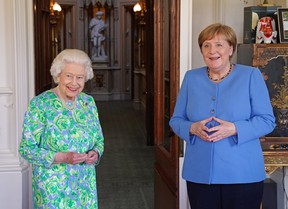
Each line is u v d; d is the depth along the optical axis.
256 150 2.54
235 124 2.46
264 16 3.65
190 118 2.62
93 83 14.05
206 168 2.50
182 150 3.51
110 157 6.96
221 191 2.52
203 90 2.59
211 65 2.52
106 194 5.16
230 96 2.52
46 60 6.94
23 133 2.53
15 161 4.02
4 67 4.02
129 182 5.64
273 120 2.54
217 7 4.20
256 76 2.54
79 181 2.57
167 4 3.71
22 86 4.01
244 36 3.79
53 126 2.52
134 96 12.63
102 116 10.91
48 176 2.52
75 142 2.55
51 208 2.51
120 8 13.88
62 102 2.56
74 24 13.80
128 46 14.05
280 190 3.96
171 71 3.48
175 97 3.46
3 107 4.03
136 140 8.23
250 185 2.50
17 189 4.03
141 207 4.73
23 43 4.00
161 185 3.97
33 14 4.10
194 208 2.59
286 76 3.44
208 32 2.50
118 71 14.15
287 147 3.45
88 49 13.97
